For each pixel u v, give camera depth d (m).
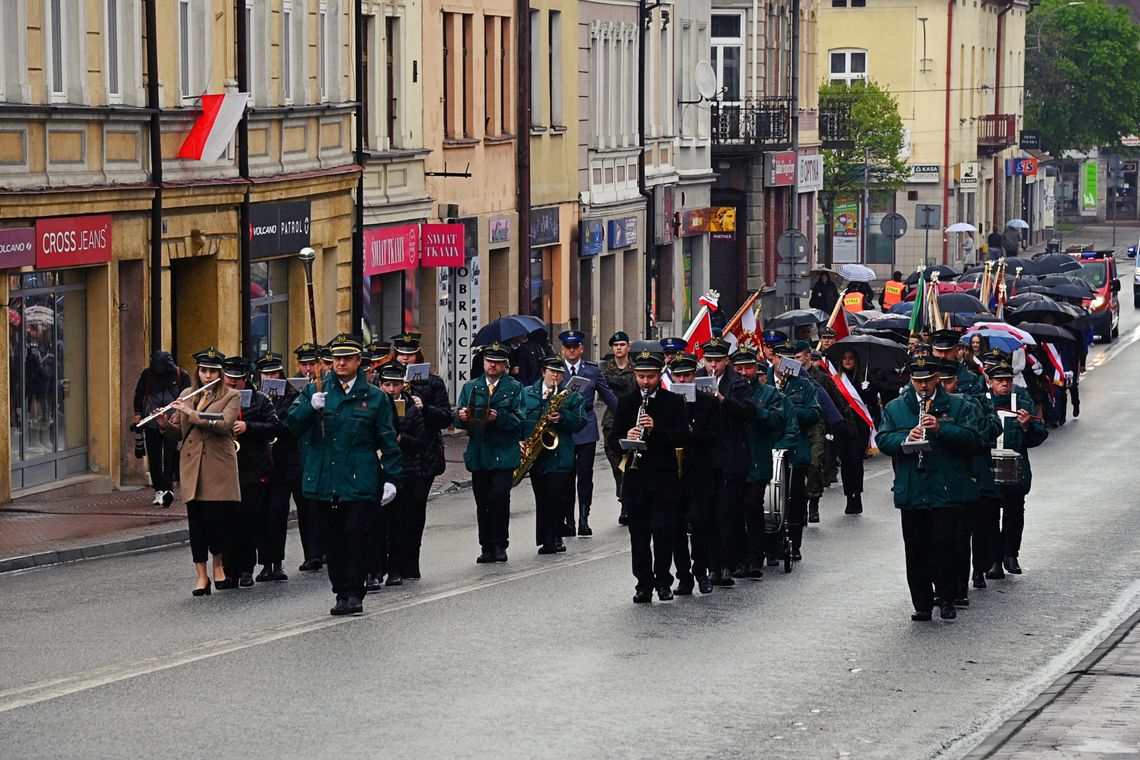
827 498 38.91
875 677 20.17
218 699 18.39
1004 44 145.75
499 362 28.73
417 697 18.61
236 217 43.59
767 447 27.28
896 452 23.80
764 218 89.62
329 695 18.64
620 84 71.44
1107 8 162.12
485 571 27.92
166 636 22.08
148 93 40.06
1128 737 16.66
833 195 106.31
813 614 24.17
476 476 28.94
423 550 30.70
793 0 91.94
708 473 25.05
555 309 65.00
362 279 50.34
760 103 88.50
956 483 23.75
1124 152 164.25
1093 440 51.41
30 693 18.59
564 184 65.12
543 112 63.44
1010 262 88.00
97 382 38.94
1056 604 25.58
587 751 16.58
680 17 78.50
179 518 34.00
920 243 127.31
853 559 29.66
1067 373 55.81
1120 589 27.09
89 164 38.03
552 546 30.00
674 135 78.44
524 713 17.98
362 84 50.31
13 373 36.25
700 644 21.81
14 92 35.59
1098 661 20.45
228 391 25.72
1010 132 140.00
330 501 23.58
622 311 72.19
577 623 23.09
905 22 126.25
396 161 52.59
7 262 34.81
